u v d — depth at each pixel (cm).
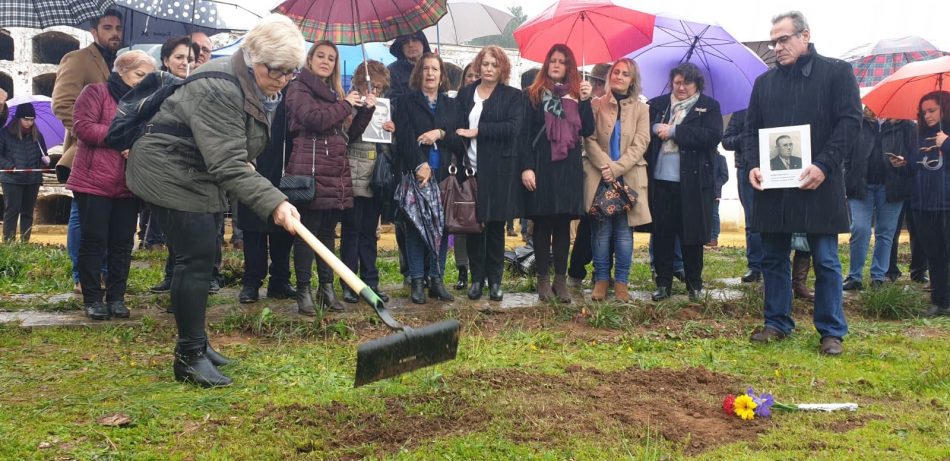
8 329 489
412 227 589
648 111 630
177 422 327
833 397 387
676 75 637
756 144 518
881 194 754
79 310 555
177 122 370
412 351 319
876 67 1002
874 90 661
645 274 823
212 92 364
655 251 655
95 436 309
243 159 368
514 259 783
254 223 559
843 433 330
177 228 375
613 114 624
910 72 618
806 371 439
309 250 537
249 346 464
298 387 382
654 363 448
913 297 652
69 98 585
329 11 585
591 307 582
